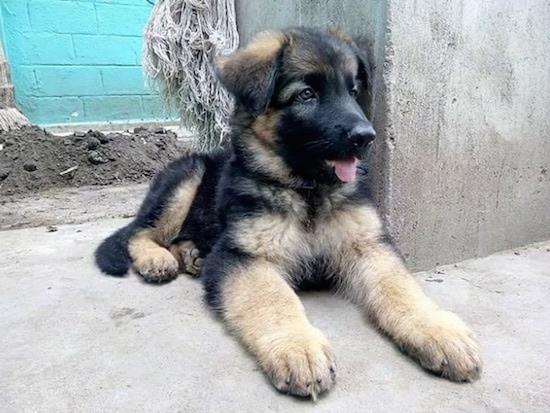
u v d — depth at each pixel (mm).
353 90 584
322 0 684
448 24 604
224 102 1002
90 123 1824
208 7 991
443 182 643
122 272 650
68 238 836
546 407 374
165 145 1547
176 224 722
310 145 544
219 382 409
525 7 660
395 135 594
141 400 387
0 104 1594
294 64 555
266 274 519
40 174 1300
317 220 576
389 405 378
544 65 695
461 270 650
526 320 507
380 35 582
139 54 1869
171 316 530
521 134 698
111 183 1340
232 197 580
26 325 513
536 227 750
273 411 373
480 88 646
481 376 413
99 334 492
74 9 1743
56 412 375
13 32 1675
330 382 392
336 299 580
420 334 431
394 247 574
